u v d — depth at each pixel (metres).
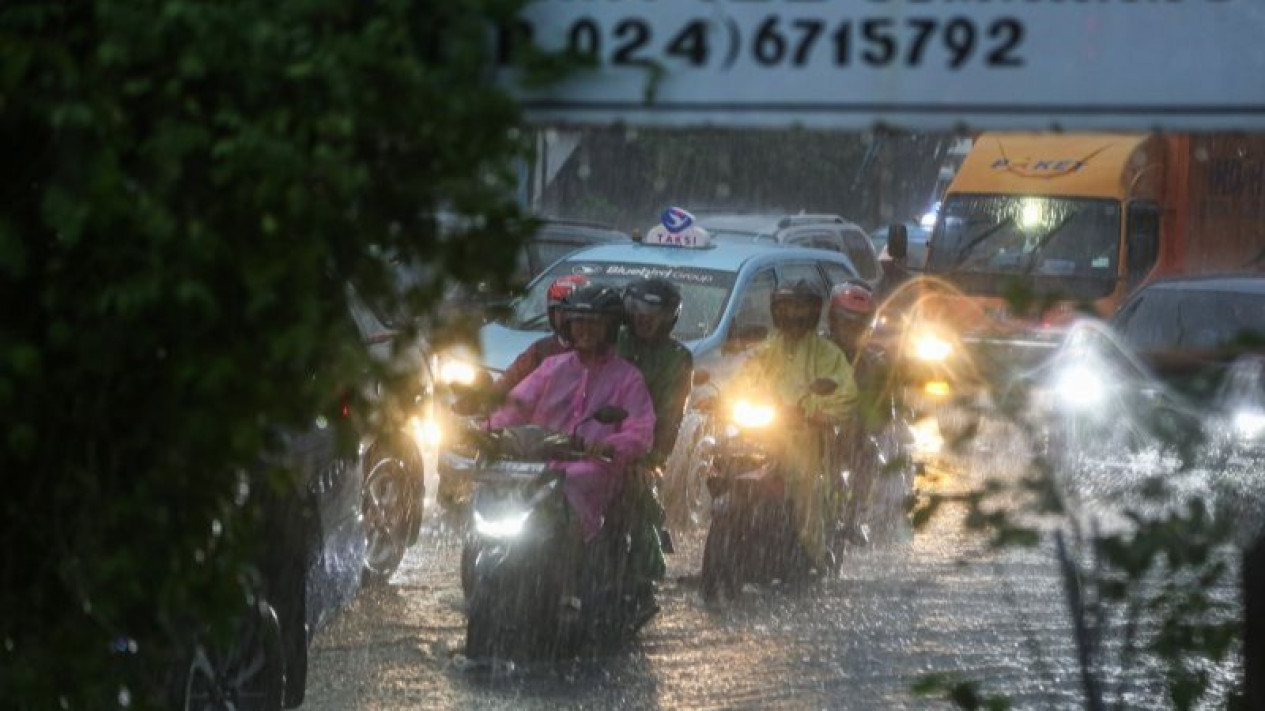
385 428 8.61
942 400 11.10
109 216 7.93
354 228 8.43
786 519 24.61
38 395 8.37
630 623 21.47
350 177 7.95
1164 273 54.22
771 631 22.98
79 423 8.39
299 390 8.34
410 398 8.64
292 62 8.10
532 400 21.08
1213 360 11.43
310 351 8.03
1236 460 11.05
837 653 21.88
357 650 21.72
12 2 8.16
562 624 20.53
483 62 8.73
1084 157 54.38
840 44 9.60
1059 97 9.61
